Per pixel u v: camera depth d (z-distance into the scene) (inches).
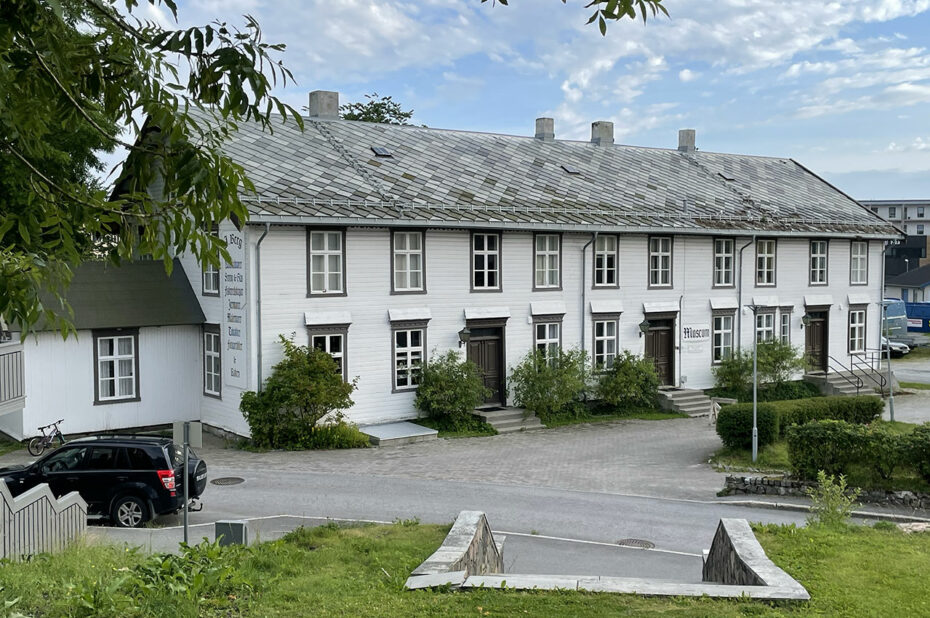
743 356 1315.2
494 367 1135.6
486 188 1173.7
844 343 1493.6
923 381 1611.7
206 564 370.9
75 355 965.2
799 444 762.8
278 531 606.9
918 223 4202.8
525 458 915.4
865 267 1521.9
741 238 1349.7
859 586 359.3
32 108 208.1
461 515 457.4
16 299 209.0
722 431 942.4
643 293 1257.4
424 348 1066.1
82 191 221.5
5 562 402.3
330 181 1043.3
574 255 1189.1
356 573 407.8
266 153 1064.8
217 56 193.2
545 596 333.4
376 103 2126.0
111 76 209.0
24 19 179.0
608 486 794.2
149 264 1070.4
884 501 714.2
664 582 353.4
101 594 321.1
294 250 967.0
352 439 959.0
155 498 625.6
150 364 1022.4
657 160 1545.3
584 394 1202.0
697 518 679.7
